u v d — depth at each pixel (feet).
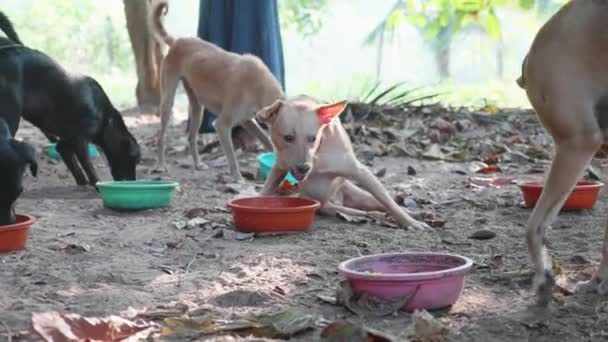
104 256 19.71
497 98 71.31
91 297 16.22
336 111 22.67
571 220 23.27
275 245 20.71
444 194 28.02
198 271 18.38
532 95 15.57
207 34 40.83
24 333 14.16
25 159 20.97
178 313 15.26
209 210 24.93
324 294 16.34
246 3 39.83
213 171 33.73
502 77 96.32
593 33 14.64
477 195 27.68
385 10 105.50
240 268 18.34
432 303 15.14
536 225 15.43
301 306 15.72
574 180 15.16
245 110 31.40
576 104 14.84
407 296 15.02
